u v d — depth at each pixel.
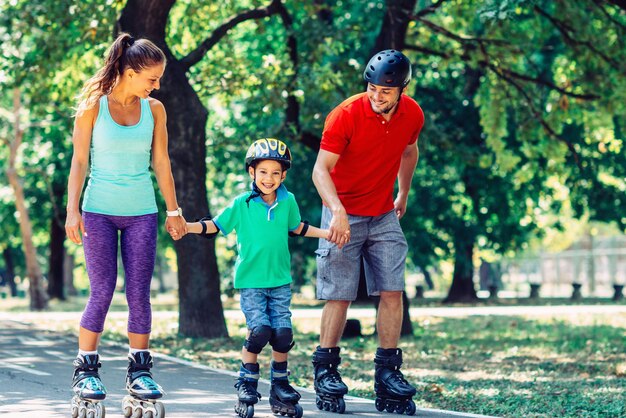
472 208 34.31
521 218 35.62
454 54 18.56
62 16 16.73
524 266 70.75
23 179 38.94
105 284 6.62
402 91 7.64
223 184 32.66
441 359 13.84
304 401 8.41
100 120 6.54
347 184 7.88
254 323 7.15
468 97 30.55
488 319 24.19
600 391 9.71
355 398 8.60
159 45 15.72
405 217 33.88
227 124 28.05
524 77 18.64
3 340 14.38
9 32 18.28
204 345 14.75
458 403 8.67
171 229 6.96
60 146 34.69
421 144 21.16
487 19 13.42
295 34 18.08
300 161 31.88
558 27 18.08
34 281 32.94
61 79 19.67
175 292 49.09
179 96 15.83
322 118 17.92
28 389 8.89
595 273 61.75
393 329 7.89
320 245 8.05
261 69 17.80
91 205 6.59
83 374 6.62
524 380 10.98
